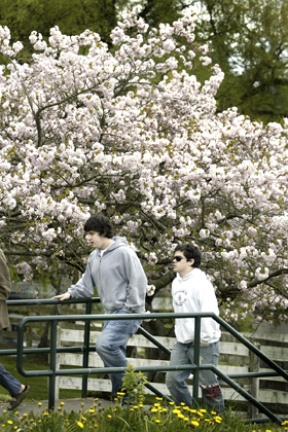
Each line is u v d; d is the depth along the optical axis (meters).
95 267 14.80
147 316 13.48
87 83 26.73
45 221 23.42
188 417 13.55
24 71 26.81
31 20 35.44
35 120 24.97
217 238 25.42
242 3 38.88
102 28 36.38
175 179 24.30
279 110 39.66
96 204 25.00
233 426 14.08
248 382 24.39
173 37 29.14
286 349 24.86
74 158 23.80
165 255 26.27
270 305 27.22
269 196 24.34
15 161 26.73
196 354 14.25
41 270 28.30
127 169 24.34
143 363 22.81
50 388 12.99
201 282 14.73
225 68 38.88
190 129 26.28
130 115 25.98
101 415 13.30
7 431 12.23
